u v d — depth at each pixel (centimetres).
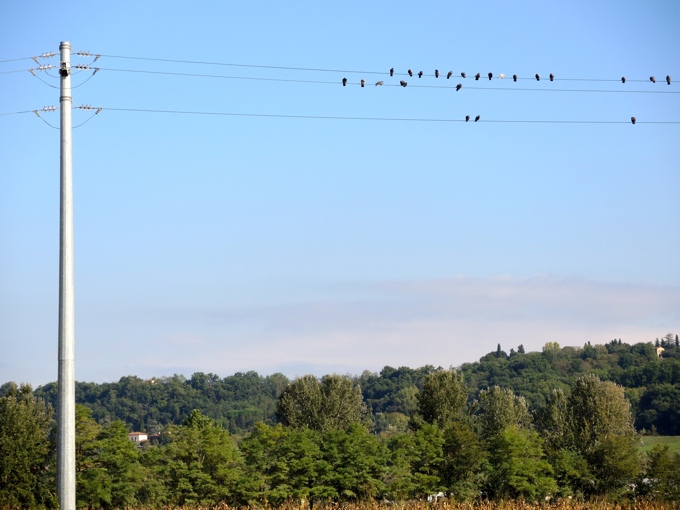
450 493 8819
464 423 10194
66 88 2888
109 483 7944
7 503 7875
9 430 8212
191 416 9969
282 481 8594
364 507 7838
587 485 9081
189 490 8419
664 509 7425
